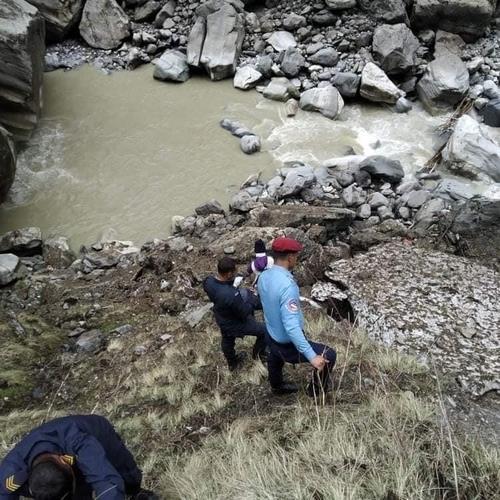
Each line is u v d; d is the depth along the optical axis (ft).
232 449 17.15
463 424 18.26
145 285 33.37
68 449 10.47
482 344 22.53
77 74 56.75
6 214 42.86
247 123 50.24
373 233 36.24
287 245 15.76
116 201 43.68
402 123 50.03
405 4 55.67
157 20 59.21
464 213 36.04
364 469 14.88
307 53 54.65
